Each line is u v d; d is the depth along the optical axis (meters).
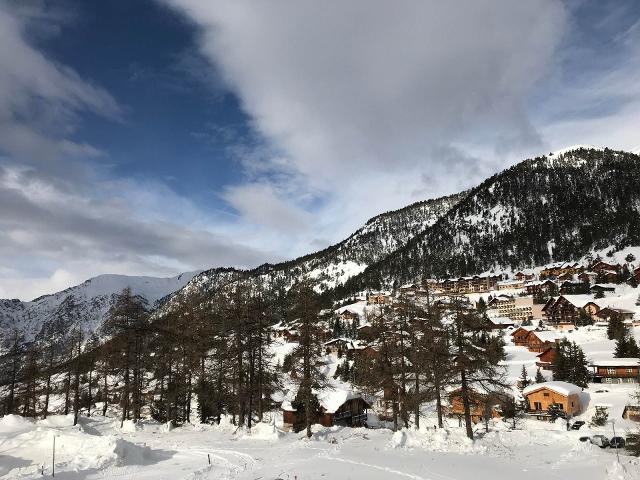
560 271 197.62
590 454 29.73
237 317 40.16
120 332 43.56
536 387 64.38
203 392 47.09
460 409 58.28
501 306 164.50
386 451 28.66
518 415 63.19
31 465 23.91
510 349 108.12
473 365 32.44
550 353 88.12
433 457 27.02
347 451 28.58
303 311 35.09
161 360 48.03
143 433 39.00
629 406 54.38
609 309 121.62
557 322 134.38
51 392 58.06
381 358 39.84
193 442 33.53
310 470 23.44
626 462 26.73
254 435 35.41
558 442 34.03
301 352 34.78
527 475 23.59
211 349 46.88
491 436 35.28
